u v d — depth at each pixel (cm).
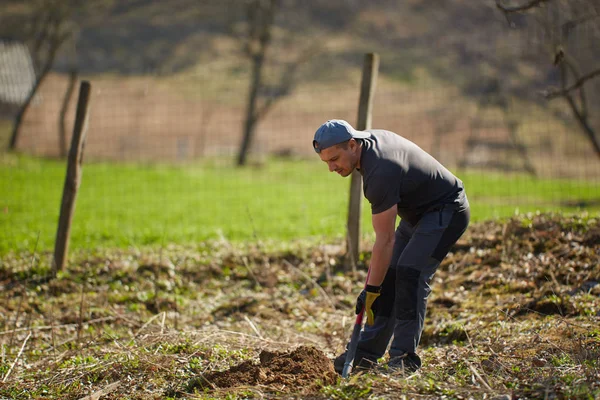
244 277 2183
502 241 2028
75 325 1852
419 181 1224
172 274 2184
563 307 1616
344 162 1191
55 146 7481
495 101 8638
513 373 1228
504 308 1677
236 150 8531
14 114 9119
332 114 11388
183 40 14950
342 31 16112
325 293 2017
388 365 1273
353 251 2147
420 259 1252
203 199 4366
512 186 5244
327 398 1145
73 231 3075
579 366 1204
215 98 12025
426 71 13750
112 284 2136
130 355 1462
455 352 1426
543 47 3262
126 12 16088
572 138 8550
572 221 2078
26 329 1739
